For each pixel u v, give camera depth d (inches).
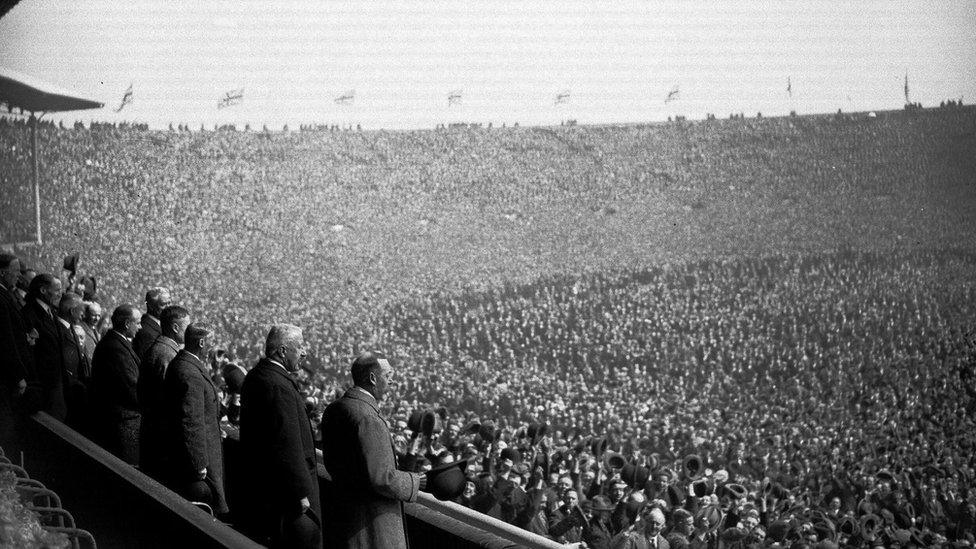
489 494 491.8
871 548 670.5
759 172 1478.8
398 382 1380.4
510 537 350.9
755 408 1167.0
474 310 1561.3
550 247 1583.4
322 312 1600.6
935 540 740.0
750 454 997.8
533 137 1633.9
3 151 1609.3
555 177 1604.3
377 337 1537.9
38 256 1609.3
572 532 474.3
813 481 900.0
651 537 452.4
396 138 1668.3
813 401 1155.9
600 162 1595.7
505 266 1598.2
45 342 466.6
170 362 342.3
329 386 1212.5
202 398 335.9
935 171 1327.5
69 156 1636.3
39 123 1625.2
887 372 1156.5
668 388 1280.8
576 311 1489.9
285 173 1654.8
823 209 1409.9
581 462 635.5
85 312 496.7
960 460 944.9
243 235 1637.6
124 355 402.9
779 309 1358.3
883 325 1257.4
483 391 1330.0
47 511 275.6
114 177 1641.2
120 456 398.6
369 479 268.4
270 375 294.8
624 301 1480.1
